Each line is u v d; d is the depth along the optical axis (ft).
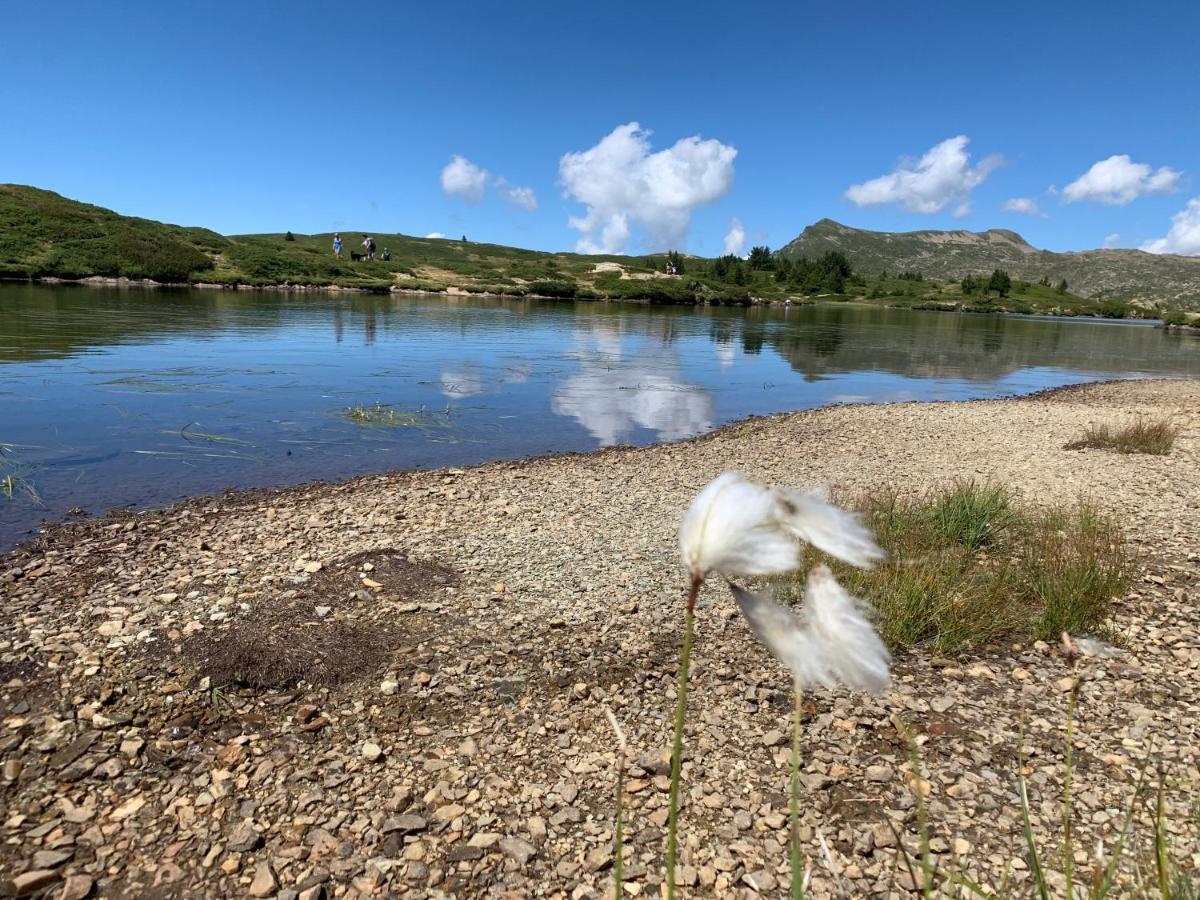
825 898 10.25
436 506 28.76
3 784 12.20
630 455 39.78
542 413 52.49
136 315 96.73
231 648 16.34
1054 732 13.94
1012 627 18.13
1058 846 11.00
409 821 11.69
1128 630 17.87
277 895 10.29
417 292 191.31
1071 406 59.00
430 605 19.45
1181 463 36.63
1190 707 14.66
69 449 36.32
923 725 14.20
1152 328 222.28
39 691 14.74
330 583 20.53
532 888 10.53
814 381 76.48
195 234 200.54
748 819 11.80
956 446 41.96
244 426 43.16
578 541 24.93
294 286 176.45
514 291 206.80
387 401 52.70
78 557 22.56
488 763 13.19
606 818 11.91
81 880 10.42
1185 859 10.37
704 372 79.36
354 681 15.66
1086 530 23.07
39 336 73.15
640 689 15.60
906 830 11.46
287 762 13.05
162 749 13.25
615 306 202.49
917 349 116.78
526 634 18.02
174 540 24.34
